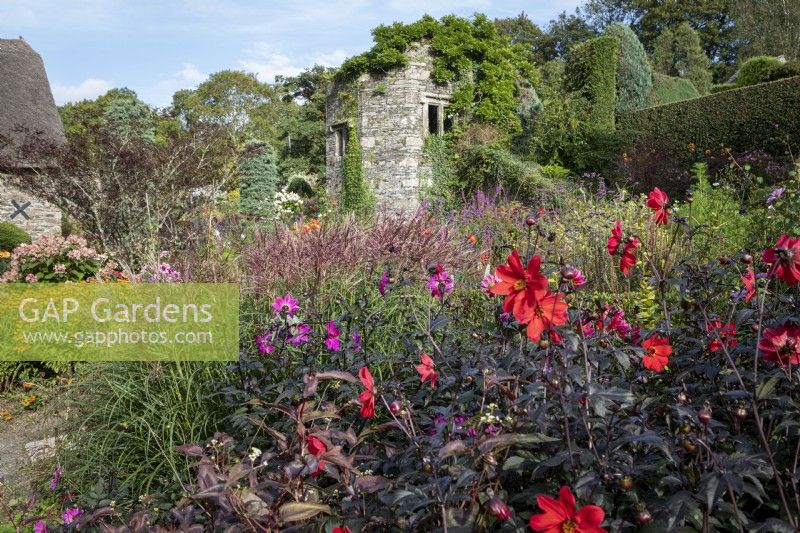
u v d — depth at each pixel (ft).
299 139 95.35
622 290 15.78
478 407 6.69
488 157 52.85
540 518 4.17
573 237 19.08
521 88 61.26
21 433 15.98
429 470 4.93
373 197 57.77
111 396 11.55
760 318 5.60
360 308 9.85
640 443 5.55
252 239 17.84
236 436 9.12
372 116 57.93
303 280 13.17
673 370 7.25
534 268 5.20
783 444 5.62
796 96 42.27
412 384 9.14
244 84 137.49
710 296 7.62
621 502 5.08
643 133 51.83
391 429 7.53
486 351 7.60
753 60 61.93
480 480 4.98
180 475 9.69
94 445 10.81
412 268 13.47
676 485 5.02
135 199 26.63
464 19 57.41
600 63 55.31
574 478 5.11
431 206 28.76
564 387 5.38
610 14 138.62
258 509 5.18
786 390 5.86
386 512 5.26
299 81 117.19
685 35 117.70
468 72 58.29
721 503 4.60
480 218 25.34
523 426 5.43
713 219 18.54
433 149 57.21
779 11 93.61
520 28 141.69
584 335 6.70
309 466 5.13
